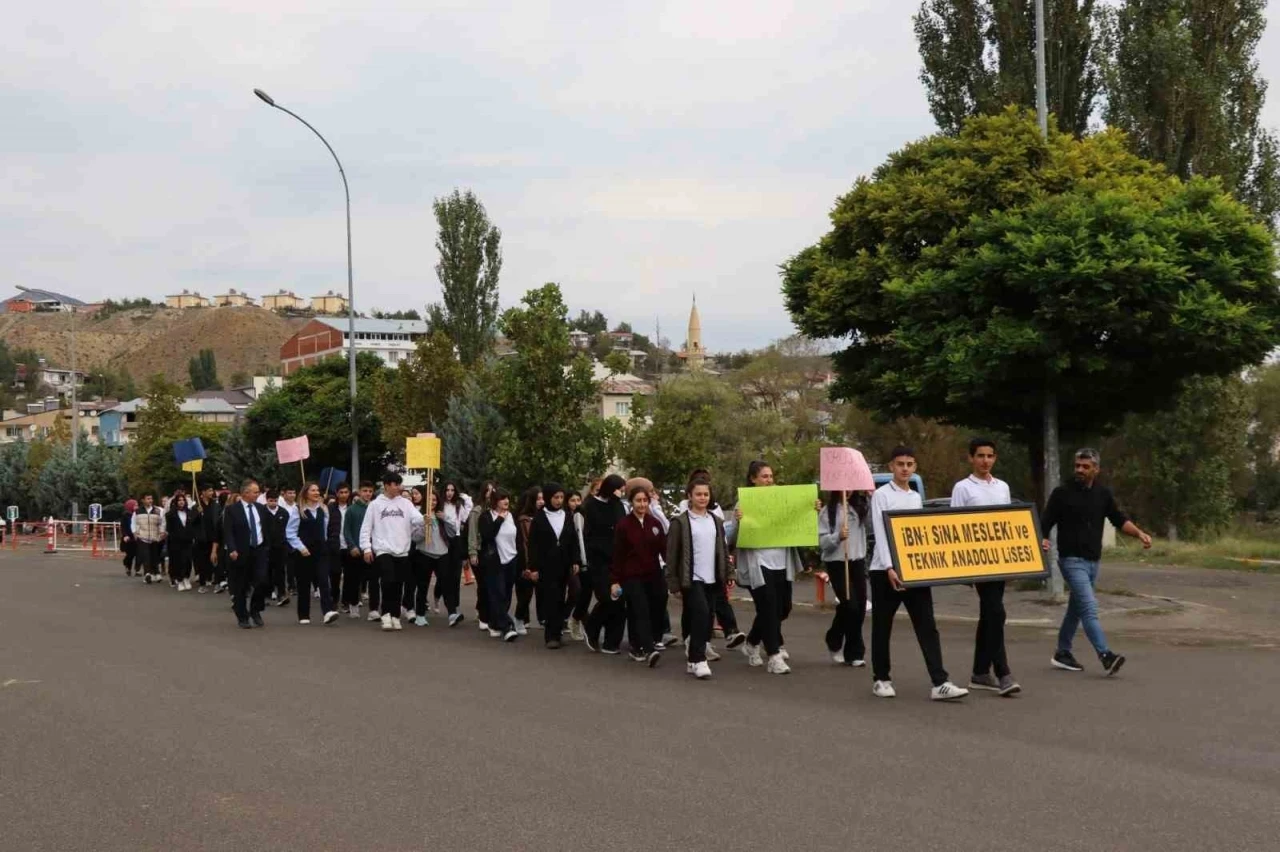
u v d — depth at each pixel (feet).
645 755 26.53
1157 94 88.07
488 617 52.42
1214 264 54.80
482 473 98.22
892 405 65.77
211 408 356.18
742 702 33.42
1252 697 33.35
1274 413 157.07
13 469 237.66
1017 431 69.77
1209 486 126.82
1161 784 23.61
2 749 27.99
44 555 145.59
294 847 20.07
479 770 25.22
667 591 44.50
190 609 64.80
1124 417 69.87
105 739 28.96
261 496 62.13
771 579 38.83
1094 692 34.30
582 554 48.03
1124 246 53.01
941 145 64.03
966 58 86.79
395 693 35.32
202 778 24.93
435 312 148.56
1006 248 56.03
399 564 53.36
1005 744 27.40
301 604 56.54
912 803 22.27
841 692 35.04
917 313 58.18
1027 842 19.81
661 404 85.10
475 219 146.92
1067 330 55.16
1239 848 19.49
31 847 20.33
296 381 159.12
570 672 39.68
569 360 81.92
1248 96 90.94
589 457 79.41
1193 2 90.63
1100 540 37.81
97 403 448.24
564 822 21.22
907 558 33.42
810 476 90.68
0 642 48.57
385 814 21.94
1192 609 56.08
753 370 201.87
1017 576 34.42
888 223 61.57
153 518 88.79
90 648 46.44
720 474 130.41
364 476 157.48
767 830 20.57
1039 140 61.72
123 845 20.39
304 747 27.71
